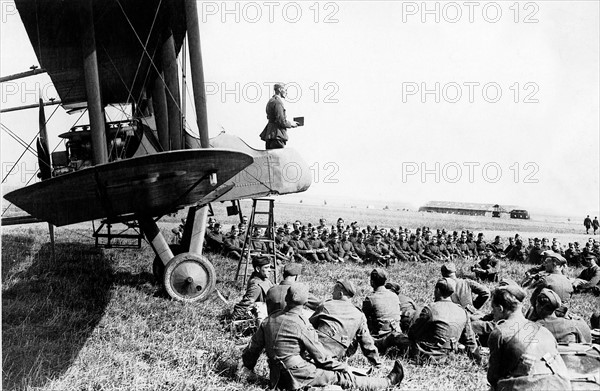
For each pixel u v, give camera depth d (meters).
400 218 41.28
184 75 9.96
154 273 10.66
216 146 10.59
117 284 10.20
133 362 5.65
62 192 7.62
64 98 12.58
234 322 6.88
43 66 10.32
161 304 8.54
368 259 18.36
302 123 11.53
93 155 7.85
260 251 14.41
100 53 10.05
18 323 7.07
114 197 8.27
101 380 5.04
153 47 9.98
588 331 5.47
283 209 45.91
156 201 8.97
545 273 6.82
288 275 6.04
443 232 22.58
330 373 4.79
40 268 11.68
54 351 5.93
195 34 8.05
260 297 7.26
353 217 40.97
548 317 5.33
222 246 16.58
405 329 6.81
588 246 19.44
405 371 5.51
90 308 8.16
